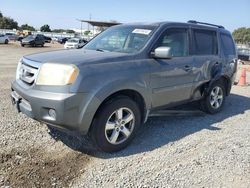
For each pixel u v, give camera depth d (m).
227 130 5.75
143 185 3.71
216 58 6.55
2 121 5.47
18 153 4.34
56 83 4.04
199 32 6.22
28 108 4.28
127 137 4.68
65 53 4.78
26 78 4.41
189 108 6.85
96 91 4.14
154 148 4.76
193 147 4.86
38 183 3.65
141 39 5.18
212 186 3.77
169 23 5.57
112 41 5.49
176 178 3.90
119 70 4.48
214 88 6.65
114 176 3.88
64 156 4.34
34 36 41.66
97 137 4.34
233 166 4.28
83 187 3.61
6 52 27.72
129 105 4.60
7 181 3.66
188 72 5.72
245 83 11.98
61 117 3.99
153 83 5.00
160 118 6.27
